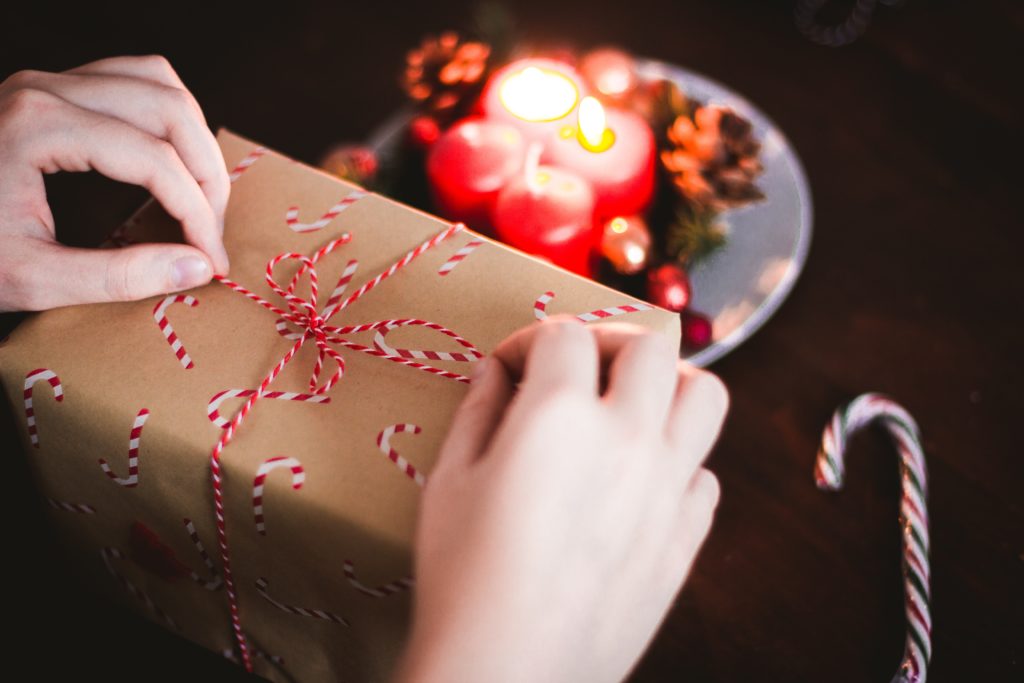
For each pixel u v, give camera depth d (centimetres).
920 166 72
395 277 51
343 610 49
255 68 82
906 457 60
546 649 40
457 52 69
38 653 58
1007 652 56
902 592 58
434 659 39
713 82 77
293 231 53
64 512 53
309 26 84
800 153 73
